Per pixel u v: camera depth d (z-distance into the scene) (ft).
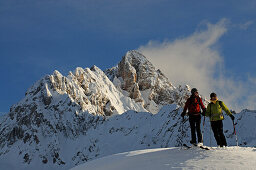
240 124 496.64
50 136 645.10
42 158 600.39
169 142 546.67
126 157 57.16
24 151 615.57
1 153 622.54
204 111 56.49
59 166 588.91
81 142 637.30
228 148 50.70
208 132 447.83
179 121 582.76
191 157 45.21
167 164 43.19
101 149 608.19
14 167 582.76
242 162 39.99
